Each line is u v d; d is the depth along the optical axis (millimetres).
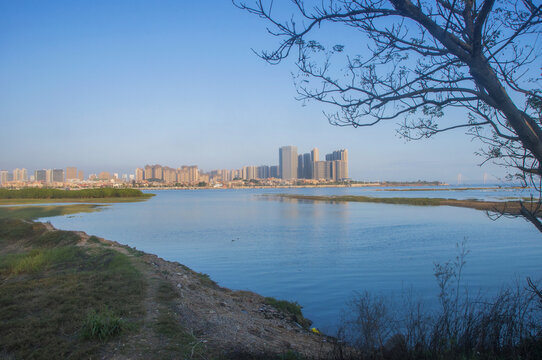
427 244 25016
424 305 11078
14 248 21656
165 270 12852
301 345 7828
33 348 6125
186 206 73938
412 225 36594
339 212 55250
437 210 55875
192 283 11898
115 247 17562
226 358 6141
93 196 107688
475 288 13648
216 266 18719
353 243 25859
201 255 21781
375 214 50406
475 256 20453
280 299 13016
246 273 17094
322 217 47031
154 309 8117
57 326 6898
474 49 3881
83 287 9414
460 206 63594
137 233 32312
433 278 15484
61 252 15961
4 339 6324
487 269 17062
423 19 4074
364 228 34719
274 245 25266
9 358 5773
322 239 27938
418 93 4559
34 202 83875
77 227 37156
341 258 20422
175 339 6637
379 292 13422
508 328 6156
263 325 9133
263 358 6324
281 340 7926
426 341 6328
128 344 6336
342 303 12281
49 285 9711
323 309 11789
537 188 4789
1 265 13781
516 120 4047
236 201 95812
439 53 4430
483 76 3957
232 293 12742
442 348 5848
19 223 27766
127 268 11836
